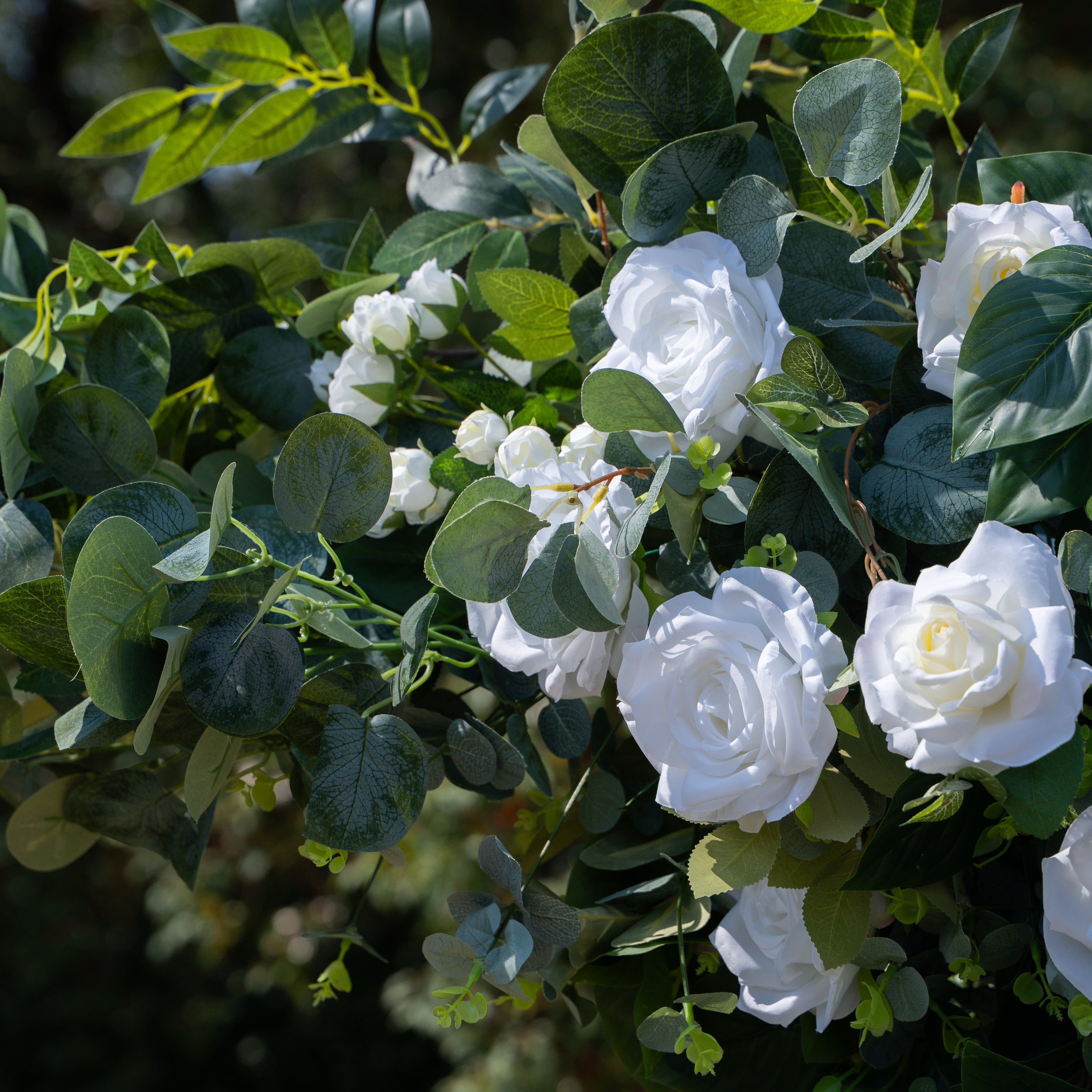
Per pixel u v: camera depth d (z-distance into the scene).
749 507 1.15
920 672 1.07
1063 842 1.10
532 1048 2.95
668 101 1.21
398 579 1.25
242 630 1.16
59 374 1.30
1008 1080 1.12
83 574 1.10
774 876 1.13
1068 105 4.37
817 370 1.14
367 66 1.46
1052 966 1.12
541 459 1.18
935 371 1.15
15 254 1.41
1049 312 1.10
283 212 5.43
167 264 1.32
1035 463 1.11
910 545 1.17
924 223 1.26
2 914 4.89
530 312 1.26
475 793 1.24
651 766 1.28
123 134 1.44
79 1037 4.99
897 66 1.32
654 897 1.22
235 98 1.46
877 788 1.12
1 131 5.57
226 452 1.31
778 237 1.17
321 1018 4.96
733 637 1.11
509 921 1.16
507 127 3.03
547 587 1.14
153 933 5.17
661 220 1.21
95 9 5.78
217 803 1.26
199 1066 5.13
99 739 1.16
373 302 1.26
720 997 1.16
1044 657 1.06
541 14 4.98
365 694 1.19
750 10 1.21
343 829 1.15
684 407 1.16
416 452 1.23
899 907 1.16
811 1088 1.21
